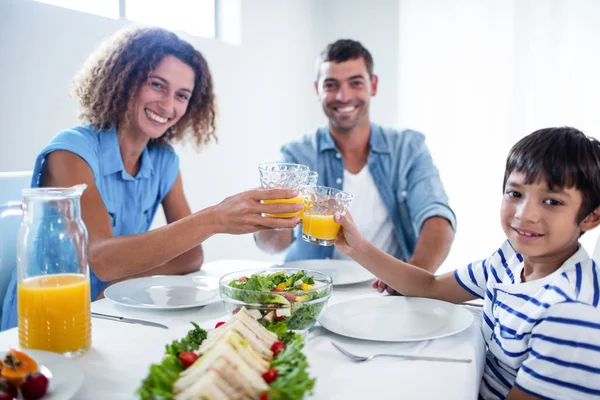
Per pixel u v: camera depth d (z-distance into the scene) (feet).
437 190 6.43
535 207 2.97
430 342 2.99
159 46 5.25
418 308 3.59
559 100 11.03
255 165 11.49
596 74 10.67
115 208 5.28
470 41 11.79
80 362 2.67
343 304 3.64
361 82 6.65
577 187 2.90
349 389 2.37
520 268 3.35
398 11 12.65
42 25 6.85
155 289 4.04
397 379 2.48
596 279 2.86
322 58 6.92
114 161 5.17
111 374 2.52
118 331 3.16
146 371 2.56
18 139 6.66
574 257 2.99
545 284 2.92
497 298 3.23
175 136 6.07
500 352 3.08
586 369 2.59
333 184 6.93
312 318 2.97
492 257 3.67
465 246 12.19
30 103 6.77
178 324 3.30
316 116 13.83
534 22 11.13
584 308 2.63
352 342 3.00
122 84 5.15
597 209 3.00
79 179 4.71
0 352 2.51
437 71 12.16
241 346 2.11
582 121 10.86
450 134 12.14
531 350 2.75
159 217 8.98
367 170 6.89
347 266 5.03
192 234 3.84
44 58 6.90
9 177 5.11
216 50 10.02
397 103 12.80
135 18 9.03
